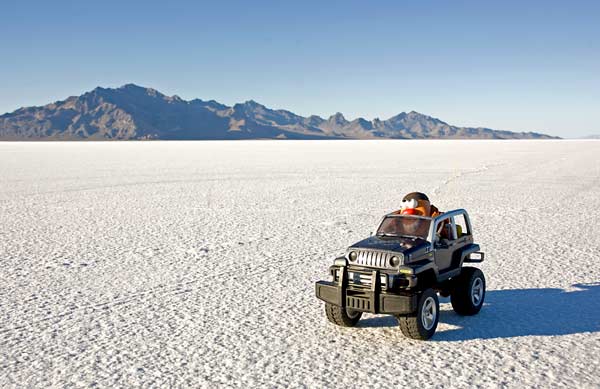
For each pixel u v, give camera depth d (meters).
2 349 6.90
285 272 10.86
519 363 6.30
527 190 25.56
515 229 15.54
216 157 67.50
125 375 6.07
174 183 30.97
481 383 5.77
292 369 6.18
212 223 17.06
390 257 6.89
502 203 21.06
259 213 19.16
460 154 70.88
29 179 34.22
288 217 18.19
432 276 7.32
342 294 7.01
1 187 29.09
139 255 12.48
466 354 6.59
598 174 34.88
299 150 96.50
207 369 6.21
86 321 7.96
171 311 8.41
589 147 100.69
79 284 10.02
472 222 16.78
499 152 77.12
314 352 6.71
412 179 31.84
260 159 60.78
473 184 28.48
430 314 7.13
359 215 18.47
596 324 7.66
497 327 7.57
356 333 7.42
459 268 7.90
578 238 14.14
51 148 123.44
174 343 7.05
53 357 6.63
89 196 24.70
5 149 113.88
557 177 32.75
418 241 7.39
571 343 6.93
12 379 6.01
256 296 9.23
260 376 6.00
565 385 5.71
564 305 8.56
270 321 7.93
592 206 20.23
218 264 11.55
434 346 6.88
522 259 11.80
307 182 30.83
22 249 13.24
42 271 11.02
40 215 19.00
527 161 51.31
